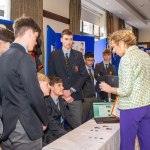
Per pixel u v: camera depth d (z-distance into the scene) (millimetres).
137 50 1929
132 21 9672
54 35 4066
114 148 2232
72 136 2115
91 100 3980
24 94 1367
